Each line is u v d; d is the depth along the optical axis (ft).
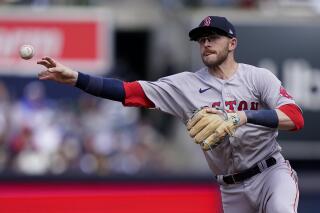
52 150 129.90
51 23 137.08
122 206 99.09
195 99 61.46
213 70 61.52
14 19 136.26
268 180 61.62
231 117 56.54
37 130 132.46
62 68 59.41
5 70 136.56
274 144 62.59
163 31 162.91
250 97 60.70
